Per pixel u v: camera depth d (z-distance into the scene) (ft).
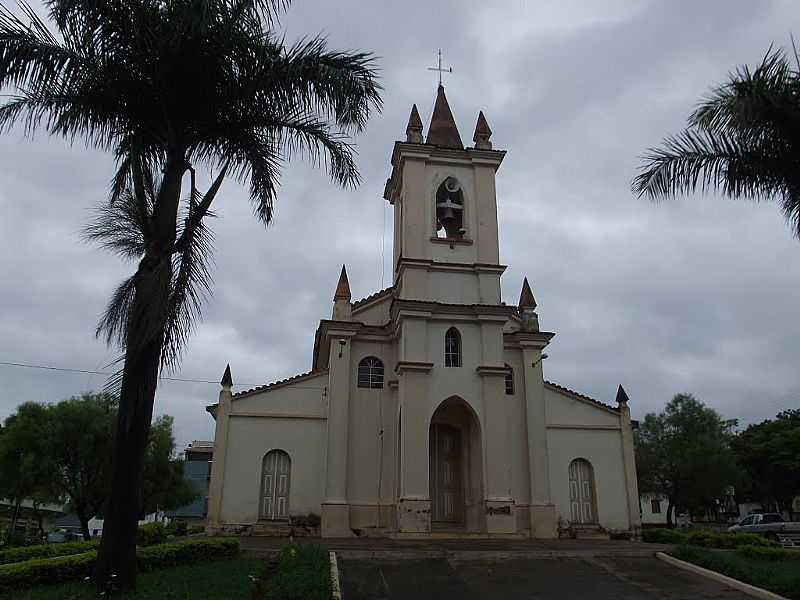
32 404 107.55
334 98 41.42
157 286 35.94
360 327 83.10
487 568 51.19
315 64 41.29
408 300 77.25
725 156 47.16
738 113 43.88
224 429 80.53
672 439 153.58
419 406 75.15
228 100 41.68
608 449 86.74
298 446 81.41
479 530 74.74
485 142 89.66
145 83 40.32
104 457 100.89
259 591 40.83
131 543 35.88
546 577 48.78
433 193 85.51
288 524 77.71
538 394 83.71
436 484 82.74
